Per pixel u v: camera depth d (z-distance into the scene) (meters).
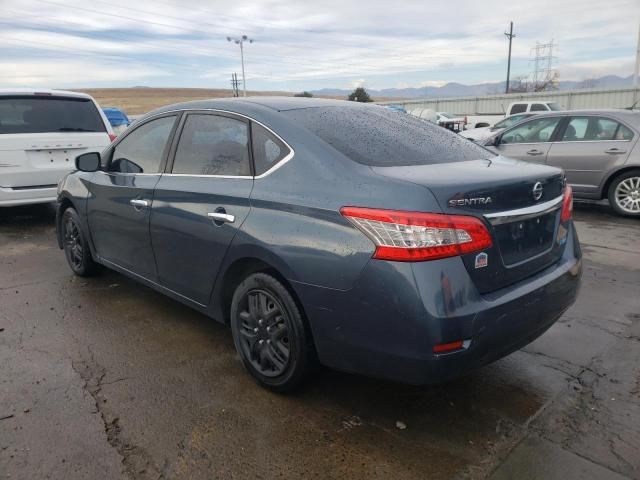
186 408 2.95
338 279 2.56
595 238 6.71
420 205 2.39
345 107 3.59
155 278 3.91
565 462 2.51
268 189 2.95
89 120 7.55
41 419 2.83
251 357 3.18
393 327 2.42
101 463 2.49
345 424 2.81
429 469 2.47
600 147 7.89
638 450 2.59
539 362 3.48
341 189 2.65
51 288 4.87
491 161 3.16
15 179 6.86
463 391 3.14
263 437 2.70
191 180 3.48
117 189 4.14
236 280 3.31
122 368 3.40
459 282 2.41
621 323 4.07
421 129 3.57
